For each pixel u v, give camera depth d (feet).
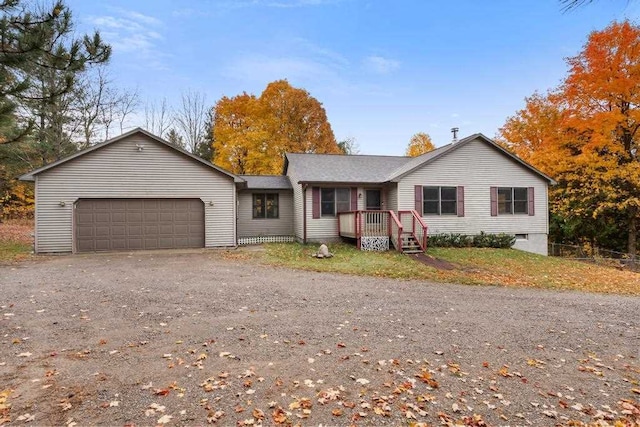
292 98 92.94
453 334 17.38
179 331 16.76
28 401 10.70
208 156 104.01
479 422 10.29
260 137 82.17
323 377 12.67
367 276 31.78
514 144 73.15
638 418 10.69
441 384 12.45
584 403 11.50
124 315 18.92
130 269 32.32
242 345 15.29
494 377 13.10
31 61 30.22
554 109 67.05
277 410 10.61
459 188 52.90
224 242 48.01
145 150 45.34
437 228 52.16
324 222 52.80
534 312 21.71
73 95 64.18
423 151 111.45
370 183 52.29
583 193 57.31
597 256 59.11
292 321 18.61
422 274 33.09
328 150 97.04
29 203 77.51
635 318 21.01
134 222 44.96
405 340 16.39
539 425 10.25
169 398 11.09
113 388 11.58
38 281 26.76
